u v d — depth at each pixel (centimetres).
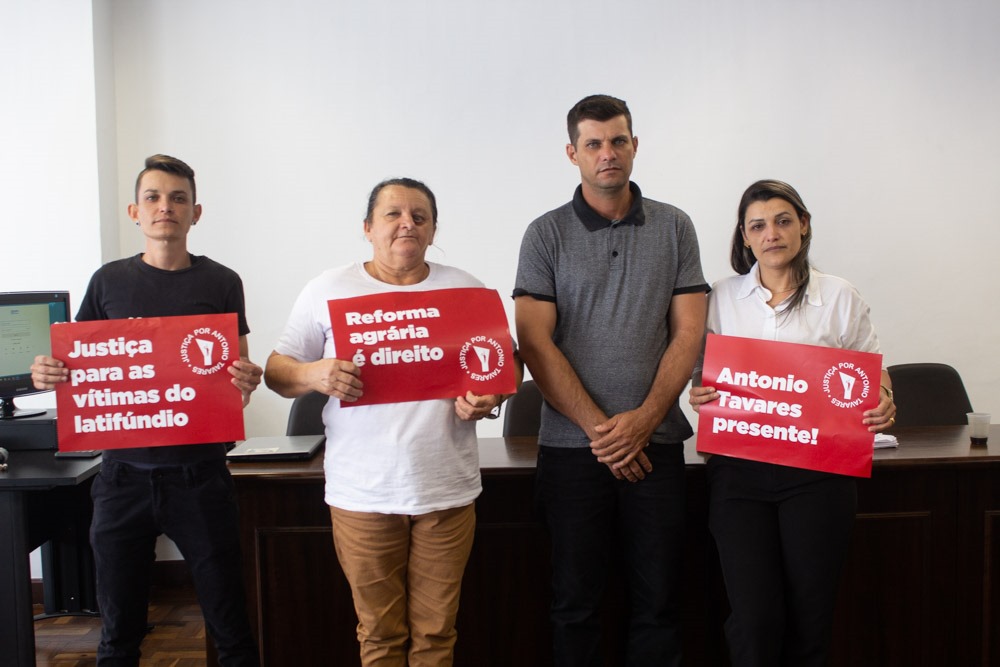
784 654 175
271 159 335
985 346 360
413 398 162
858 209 351
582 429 174
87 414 173
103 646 182
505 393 166
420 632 164
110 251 318
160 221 179
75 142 305
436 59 337
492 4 336
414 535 164
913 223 353
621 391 175
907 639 208
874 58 345
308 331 170
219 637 185
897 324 357
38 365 171
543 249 181
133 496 178
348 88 335
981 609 208
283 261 339
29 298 244
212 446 183
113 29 322
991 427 251
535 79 340
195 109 329
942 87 348
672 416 179
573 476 177
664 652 176
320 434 256
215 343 175
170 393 174
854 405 169
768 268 180
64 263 308
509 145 342
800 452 170
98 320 174
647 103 343
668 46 341
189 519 180
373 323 163
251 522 203
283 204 337
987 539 208
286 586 204
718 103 344
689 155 345
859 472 167
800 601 169
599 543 178
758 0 341
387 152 339
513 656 207
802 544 168
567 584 178
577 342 178
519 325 181
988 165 353
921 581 207
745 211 180
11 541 208
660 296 178
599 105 174
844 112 347
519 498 205
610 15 339
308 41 332
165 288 183
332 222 339
